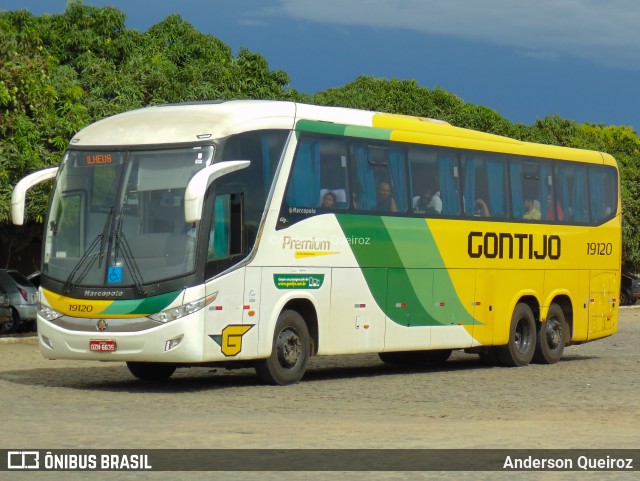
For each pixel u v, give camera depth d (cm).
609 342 3481
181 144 1861
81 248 1880
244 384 2011
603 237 2798
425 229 2272
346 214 2094
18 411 1562
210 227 1838
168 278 1817
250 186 1905
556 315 2655
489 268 2441
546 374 2336
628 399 1839
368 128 2161
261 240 1919
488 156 2456
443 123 2388
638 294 5869
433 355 2638
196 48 4806
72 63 4162
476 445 1284
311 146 2028
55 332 1878
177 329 1805
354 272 2109
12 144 3144
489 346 2528
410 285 2238
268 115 1952
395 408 1678
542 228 2595
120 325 1830
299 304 2038
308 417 1543
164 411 1588
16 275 3525
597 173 2792
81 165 1920
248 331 1902
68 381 2061
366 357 2889
